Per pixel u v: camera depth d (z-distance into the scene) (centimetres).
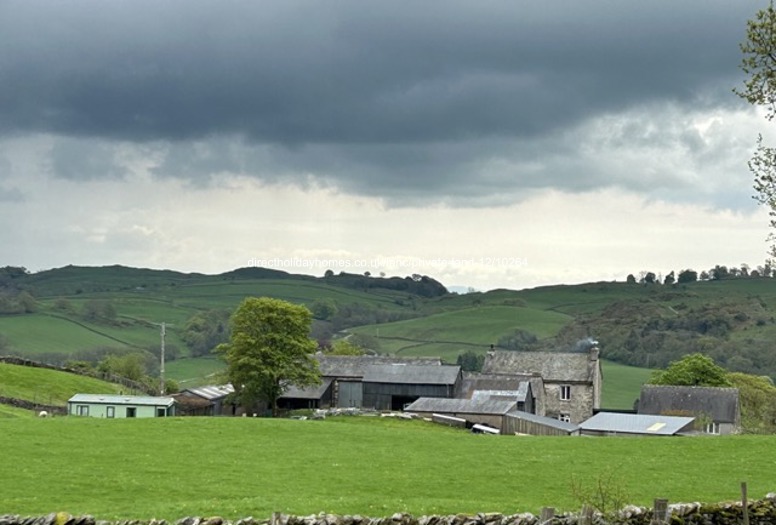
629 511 4991
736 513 5322
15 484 5806
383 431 8625
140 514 4959
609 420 11488
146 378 18688
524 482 6397
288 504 5306
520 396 13838
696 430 12150
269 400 13550
